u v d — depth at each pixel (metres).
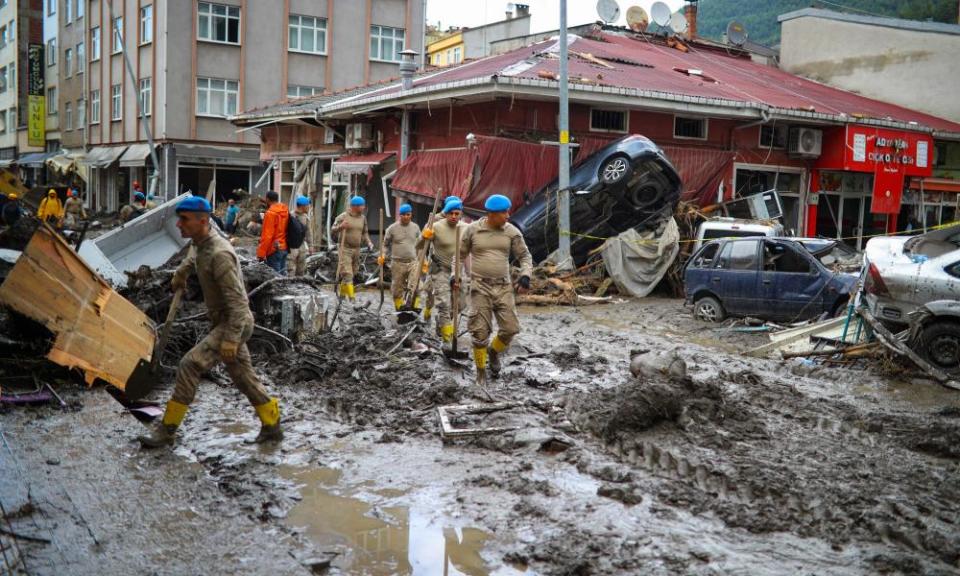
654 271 16.59
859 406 7.68
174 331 8.23
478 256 8.08
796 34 31.22
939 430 6.43
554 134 19.41
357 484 5.25
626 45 26.86
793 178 23.67
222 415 6.81
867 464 5.71
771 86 25.55
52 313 6.18
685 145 21.27
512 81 17.38
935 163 26.61
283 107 29.31
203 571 3.94
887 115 24.62
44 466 5.33
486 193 18.11
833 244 14.09
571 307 15.21
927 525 4.58
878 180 23.38
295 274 14.41
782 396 7.72
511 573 4.04
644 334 12.10
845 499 4.92
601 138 19.86
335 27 38.34
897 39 27.80
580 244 17.80
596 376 8.54
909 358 8.79
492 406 6.88
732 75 25.92
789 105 21.75
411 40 40.31
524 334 11.77
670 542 4.36
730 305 13.06
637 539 4.39
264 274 9.37
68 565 3.96
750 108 20.61
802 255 12.48
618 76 20.31
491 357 8.34
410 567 4.10
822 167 23.38
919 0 43.72
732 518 4.63
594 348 10.68
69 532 4.34
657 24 30.12
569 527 4.55
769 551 4.26
